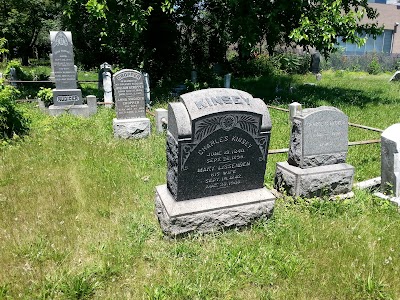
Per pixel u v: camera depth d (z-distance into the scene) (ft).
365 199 17.34
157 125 28.63
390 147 17.15
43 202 16.67
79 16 47.19
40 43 106.22
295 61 78.28
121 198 17.20
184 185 13.82
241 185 14.89
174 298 10.94
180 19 54.08
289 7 42.42
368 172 21.48
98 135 27.89
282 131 29.35
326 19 39.37
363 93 51.37
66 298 10.87
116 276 11.84
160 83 55.21
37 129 28.81
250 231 14.69
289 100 45.01
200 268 12.16
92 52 74.49
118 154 23.38
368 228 14.74
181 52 60.08
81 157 22.49
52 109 35.42
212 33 63.67
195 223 13.92
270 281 11.68
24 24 79.41
